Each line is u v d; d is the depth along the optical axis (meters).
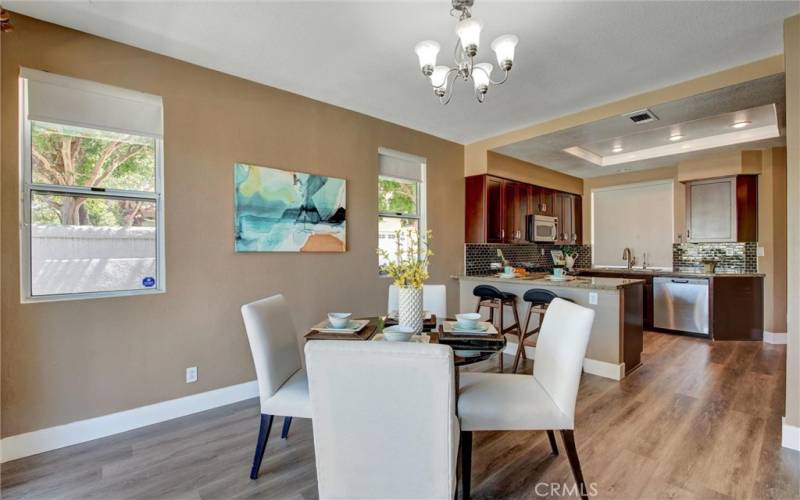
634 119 3.51
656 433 2.37
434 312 2.97
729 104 3.14
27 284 2.18
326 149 3.46
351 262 3.65
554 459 2.11
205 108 2.77
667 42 2.42
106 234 2.43
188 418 2.63
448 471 1.21
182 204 2.67
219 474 1.98
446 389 1.17
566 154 4.90
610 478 1.91
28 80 2.15
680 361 3.88
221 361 2.85
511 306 4.21
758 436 2.31
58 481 1.91
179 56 2.62
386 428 1.20
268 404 1.95
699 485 1.85
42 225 2.22
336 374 1.19
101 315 2.37
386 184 4.08
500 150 4.69
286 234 3.17
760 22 2.20
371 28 2.28
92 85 2.34
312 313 3.37
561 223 6.06
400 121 3.96
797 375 2.14
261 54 2.60
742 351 4.24
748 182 4.77
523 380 2.08
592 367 3.52
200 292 2.75
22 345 2.12
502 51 1.86
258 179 3.01
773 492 1.79
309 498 1.79
